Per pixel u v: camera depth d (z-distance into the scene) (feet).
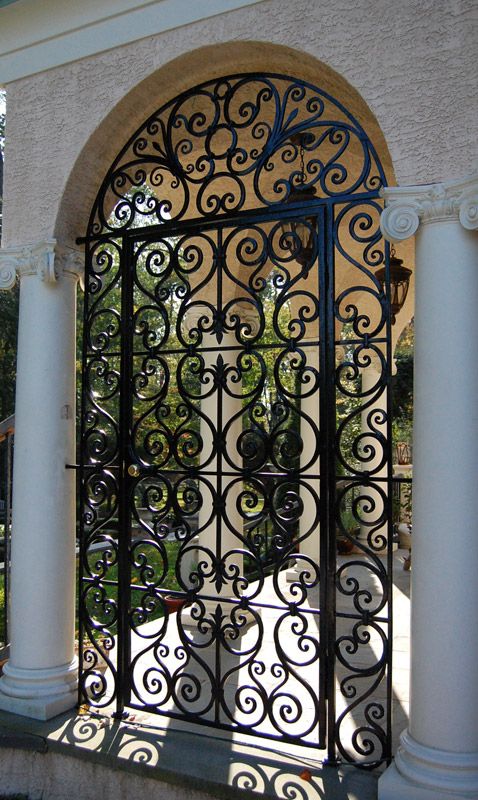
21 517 11.89
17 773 10.77
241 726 10.52
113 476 11.84
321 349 10.10
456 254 8.75
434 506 8.75
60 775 10.46
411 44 9.14
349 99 10.98
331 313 10.07
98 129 11.63
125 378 11.73
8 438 13.71
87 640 13.87
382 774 8.90
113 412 38.83
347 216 20.48
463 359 8.70
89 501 12.03
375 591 21.03
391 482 9.48
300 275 10.36
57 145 11.98
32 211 12.15
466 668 8.57
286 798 8.80
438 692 8.61
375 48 9.39
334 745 9.72
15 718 11.28
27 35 12.28
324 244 10.16
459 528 8.64
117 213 12.12
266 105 13.85
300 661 14.35
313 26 9.84
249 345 10.66
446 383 8.72
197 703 11.97
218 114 11.20
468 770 8.38
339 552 26.58
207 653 14.75
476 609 8.64
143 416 11.58
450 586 8.62
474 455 8.67
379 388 9.62
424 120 8.98
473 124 8.67
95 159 12.07
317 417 23.29
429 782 8.38
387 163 16.42
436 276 8.82
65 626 11.97
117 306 41.93
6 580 13.82
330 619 9.84
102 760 10.03
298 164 16.97
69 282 12.37
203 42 10.62
